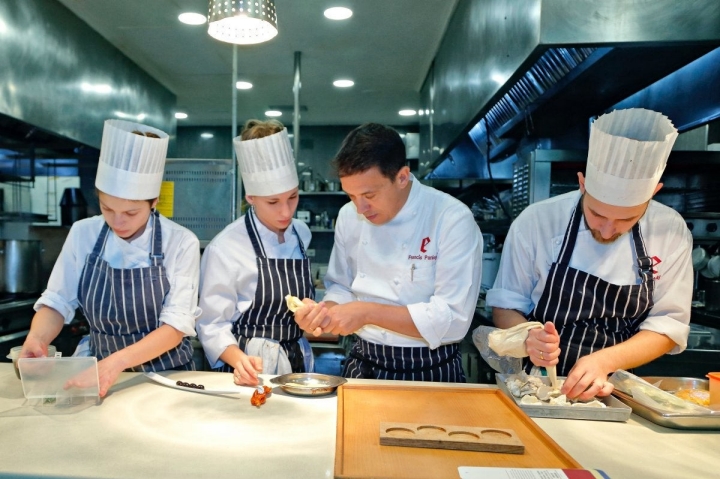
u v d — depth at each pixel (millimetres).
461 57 3002
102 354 1745
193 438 1090
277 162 1729
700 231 2701
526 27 1886
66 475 910
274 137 1719
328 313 1474
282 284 1841
